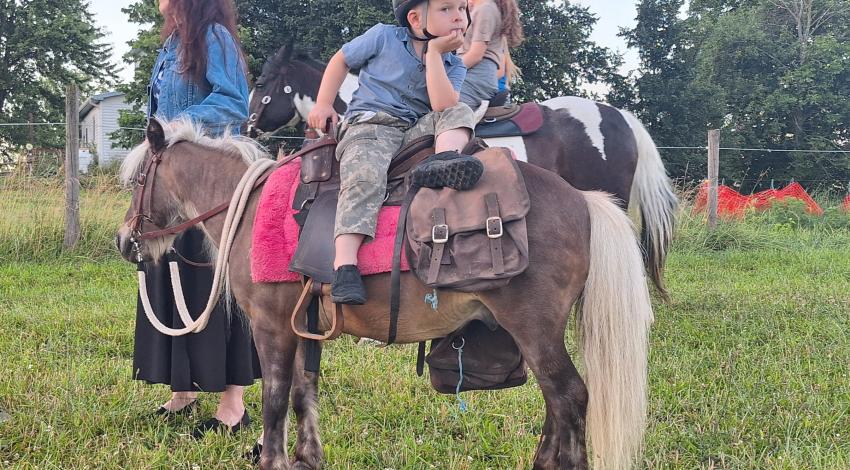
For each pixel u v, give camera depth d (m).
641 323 2.54
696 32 30.02
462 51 4.87
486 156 2.61
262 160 3.02
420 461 3.28
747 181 27.41
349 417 3.78
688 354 4.79
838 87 28.22
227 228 2.91
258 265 2.72
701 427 3.55
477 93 4.89
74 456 3.25
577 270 2.51
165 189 3.31
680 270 8.63
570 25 23.36
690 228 10.95
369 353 4.89
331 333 2.69
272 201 2.78
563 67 23.08
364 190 2.59
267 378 2.82
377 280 2.62
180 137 3.27
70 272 8.02
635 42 28.56
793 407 3.71
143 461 3.21
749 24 29.22
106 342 5.14
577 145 5.13
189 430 3.67
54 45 34.31
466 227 2.46
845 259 9.45
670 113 27.47
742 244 10.69
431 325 2.65
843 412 3.65
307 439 3.04
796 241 11.18
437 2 2.64
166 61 3.58
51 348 4.96
